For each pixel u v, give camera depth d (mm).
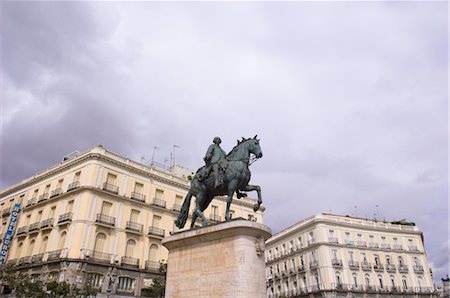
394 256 51062
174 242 9172
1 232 40688
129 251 34812
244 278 7512
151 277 34875
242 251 7797
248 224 7930
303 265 50812
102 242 33188
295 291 50531
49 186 38781
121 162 36938
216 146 9906
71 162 37000
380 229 52250
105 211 34406
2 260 36156
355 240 50281
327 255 47562
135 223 35875
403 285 49469
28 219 38531
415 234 53938
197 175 9961
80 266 30516
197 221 40531
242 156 9328
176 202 40594
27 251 35406
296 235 53938
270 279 56812
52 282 26406
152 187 39000
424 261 52438
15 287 26922
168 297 8695
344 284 46062
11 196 43594
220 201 43875
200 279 8234
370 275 48438
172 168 46219
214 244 8359
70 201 34531
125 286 33125
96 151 35969
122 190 36344
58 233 33281
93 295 28906
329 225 50156
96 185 34344
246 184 9281
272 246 59094
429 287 50469
